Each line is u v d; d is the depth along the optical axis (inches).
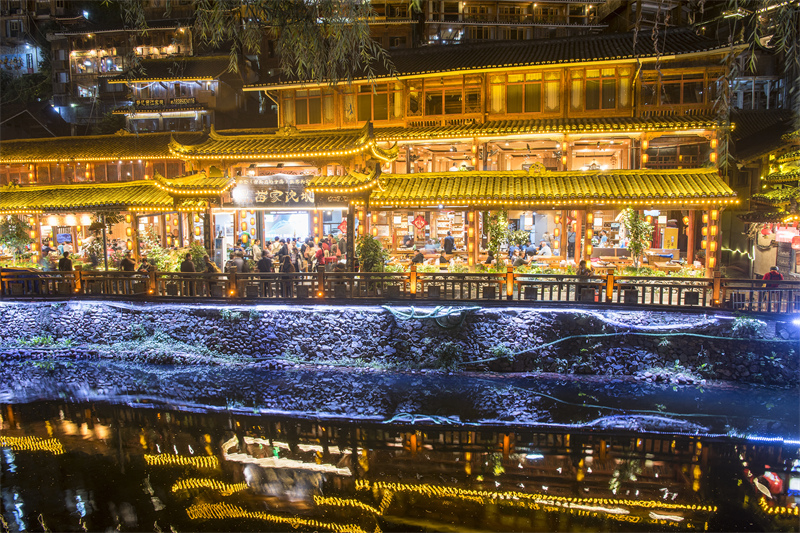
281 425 542.0
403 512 382.3
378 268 778.2
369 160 900.6
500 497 402.6
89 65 1860.2
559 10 1793.8
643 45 925.8
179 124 1546.5
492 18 1781.5
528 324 660.1
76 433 525.7
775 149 940.0
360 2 418.9
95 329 767.1
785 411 542.0
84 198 1065.5
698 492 407.2
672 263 866.8
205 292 750.5
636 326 636.1
